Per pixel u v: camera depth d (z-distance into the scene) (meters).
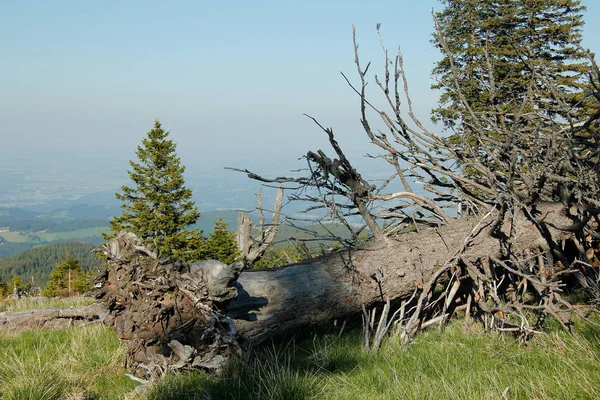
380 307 6.48
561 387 3.77
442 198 7.27
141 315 4.82
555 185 6.73
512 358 4.73
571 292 6.94
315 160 5.89
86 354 5.24
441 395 3.86
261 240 7.49
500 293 6.54
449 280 6.19
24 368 4.68
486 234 5.96
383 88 6.26
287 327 5.58
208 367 4.70
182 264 5.08
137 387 4.45
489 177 5.82
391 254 5.95
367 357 5.13
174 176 33.97
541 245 6.19
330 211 5.64
